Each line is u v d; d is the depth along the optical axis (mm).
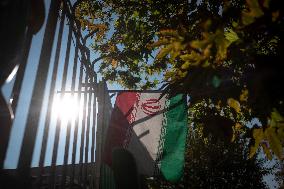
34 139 2607
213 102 2418
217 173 13992
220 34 2047
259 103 2205
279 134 2346
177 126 4719
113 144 4781
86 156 4922
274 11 1953
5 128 1695
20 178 2438
